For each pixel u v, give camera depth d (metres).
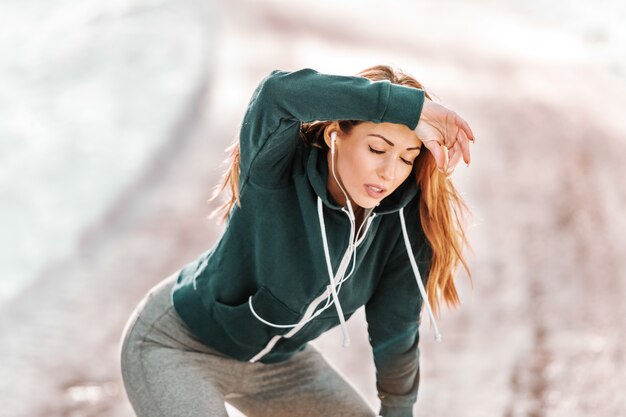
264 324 3.60
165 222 9.84
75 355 6.68
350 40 23.14
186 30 22.67
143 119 15.30
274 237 3.45
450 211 3.52
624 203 10.48
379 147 3.20
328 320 3.71
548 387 6.07
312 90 3.12
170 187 11.19
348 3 30.31
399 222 3.54
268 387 3.84
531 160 12.47
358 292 3.63
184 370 3.60
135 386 3.61
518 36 26.30
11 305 7.72
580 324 7.10
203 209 10.22
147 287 8.10
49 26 23.67
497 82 18.72
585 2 28.86
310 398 3.81
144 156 12.94
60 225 10.20
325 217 3.40
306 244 3.44
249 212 3.47
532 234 9.40
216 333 3.67
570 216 9.98
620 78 19.91
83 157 13.23
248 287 3.61
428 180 3.42
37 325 7.25
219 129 14.04
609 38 24.61
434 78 18.89
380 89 3.07
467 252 8.85
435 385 6.16
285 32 23.19
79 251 9.16
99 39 22.02
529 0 32.62
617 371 6.23
